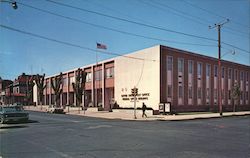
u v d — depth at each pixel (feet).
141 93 142.20
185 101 145.38
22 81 339.16
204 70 160.56
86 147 38.47
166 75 135.95
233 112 156.46
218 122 85.56
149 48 138.92
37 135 52.54
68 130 60.80
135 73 147.13
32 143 42.63
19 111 82.94
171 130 60.54
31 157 32.09
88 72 194.08
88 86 193.26
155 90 133.69
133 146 39.11
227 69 182.09
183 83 144.97
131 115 120.06
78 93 158.30
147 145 39.96
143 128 64.85
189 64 150.00
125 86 153.89
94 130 60.59
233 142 43.04
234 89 171.12
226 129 63.21
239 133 55.21
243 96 198.80
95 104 184.96
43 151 35.76
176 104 139.85
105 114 129.90
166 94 134.92
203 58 160.35
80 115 127.34
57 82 194.80
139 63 144.77
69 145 40.37
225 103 177.78
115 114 128.57
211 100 164.55
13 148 38.22
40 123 80.07
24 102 312.29
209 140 45.14
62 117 111.14
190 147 38.27
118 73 160.45
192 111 148.66
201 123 81.10
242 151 35.37
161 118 102.47
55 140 45.68
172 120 95.86
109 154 33.42
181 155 32.73
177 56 142.82
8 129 64.18
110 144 40.96
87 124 76.23
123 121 89.45
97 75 183.62
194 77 152.76
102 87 176.04
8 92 322.34
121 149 36.73
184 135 51.62
